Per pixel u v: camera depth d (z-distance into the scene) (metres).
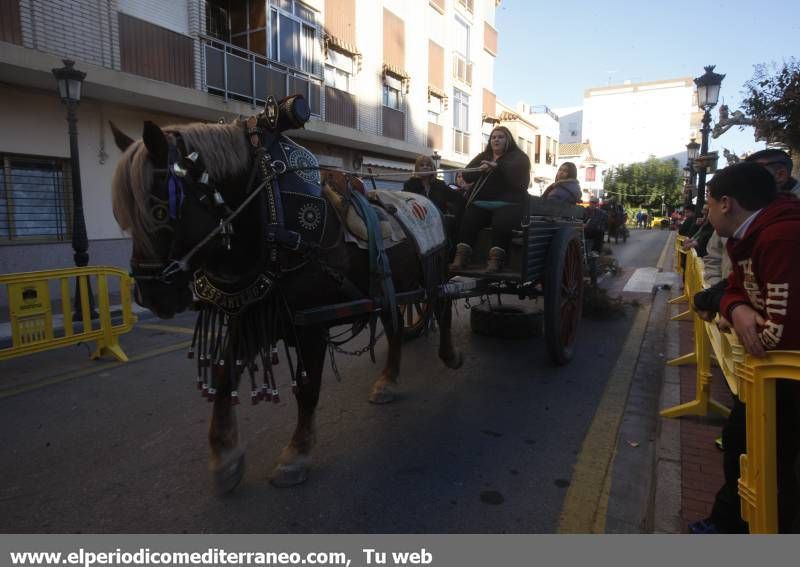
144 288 2.36
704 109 11.42
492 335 6.36
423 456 3.51
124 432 3.86
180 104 10.44
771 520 1.88
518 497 3.04
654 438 3.78
